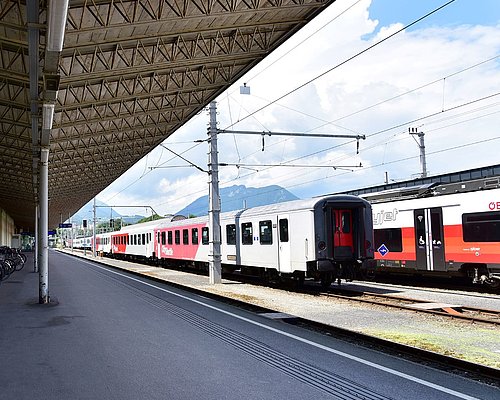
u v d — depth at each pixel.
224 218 23.39
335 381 6.49
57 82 10.49
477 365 6.80
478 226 16.47
